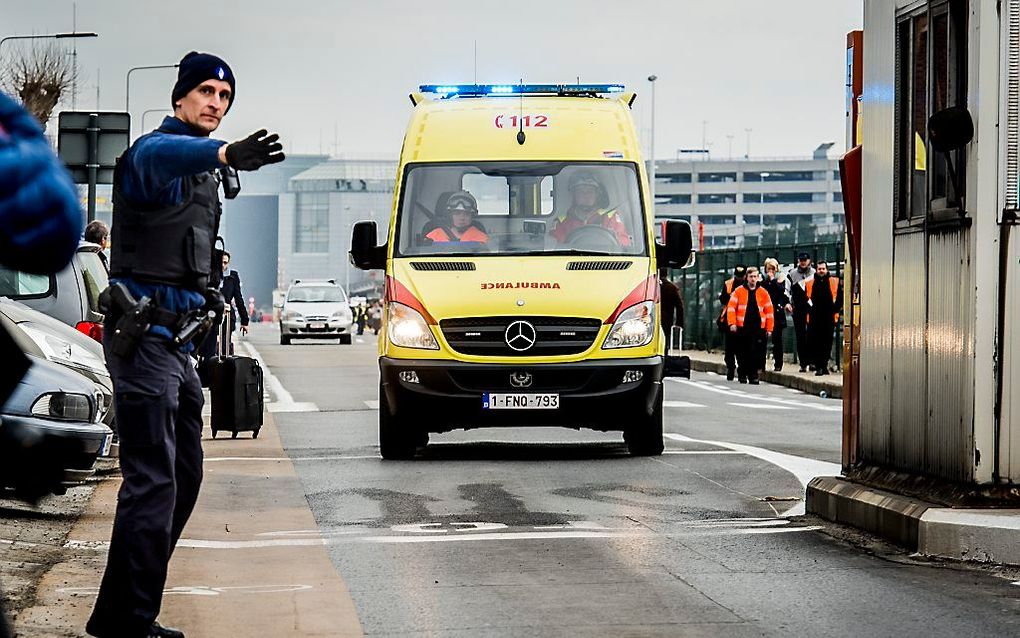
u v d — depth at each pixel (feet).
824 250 155.74
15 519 46.09
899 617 32.07
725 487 55.67
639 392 64.75
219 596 34.68
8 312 53.31
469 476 59.36
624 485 56.29
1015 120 40.11
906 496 42.70
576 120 70.69
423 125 70.33
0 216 15.17
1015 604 33.45
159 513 27.30
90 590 34.78
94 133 99.71
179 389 27.96
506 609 33.17
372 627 31.30
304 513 49.08
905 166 44.24
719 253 193.26
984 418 40.16
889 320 45.09
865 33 46.93
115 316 27.30
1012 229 40.09
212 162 26.14
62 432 45.57
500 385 64.34
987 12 39.93
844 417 48.60
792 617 32.12
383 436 65.92
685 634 30.53
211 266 28.09
